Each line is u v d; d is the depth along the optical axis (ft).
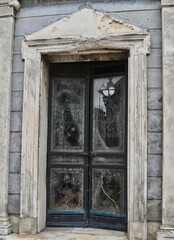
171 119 11.62
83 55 13.16
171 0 11.93
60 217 13.65
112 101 13.61
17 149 12.98
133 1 12.53
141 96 12.03
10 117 13.10
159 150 11.93
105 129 13.65
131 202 11.88
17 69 13.24
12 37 13.23
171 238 11.18
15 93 13.19
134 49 12.24
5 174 12.72
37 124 12.75
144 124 11.92
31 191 12.59
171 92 11.69
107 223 13.25
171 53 11.81
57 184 13.82
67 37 12.70
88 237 12.26
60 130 14.05
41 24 13.17
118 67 13.47
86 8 12.77
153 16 12.34
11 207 12.85
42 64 13.17
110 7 12.69
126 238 12.11
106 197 13.37
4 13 13.23
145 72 12.08
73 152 13.83
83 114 14.03
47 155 13.82
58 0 13.17
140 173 11.84
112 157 13.38
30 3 13.42
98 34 12.56
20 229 12.55
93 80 14.02
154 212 11.80
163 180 11.53
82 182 13.74
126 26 12.38
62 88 14.17
